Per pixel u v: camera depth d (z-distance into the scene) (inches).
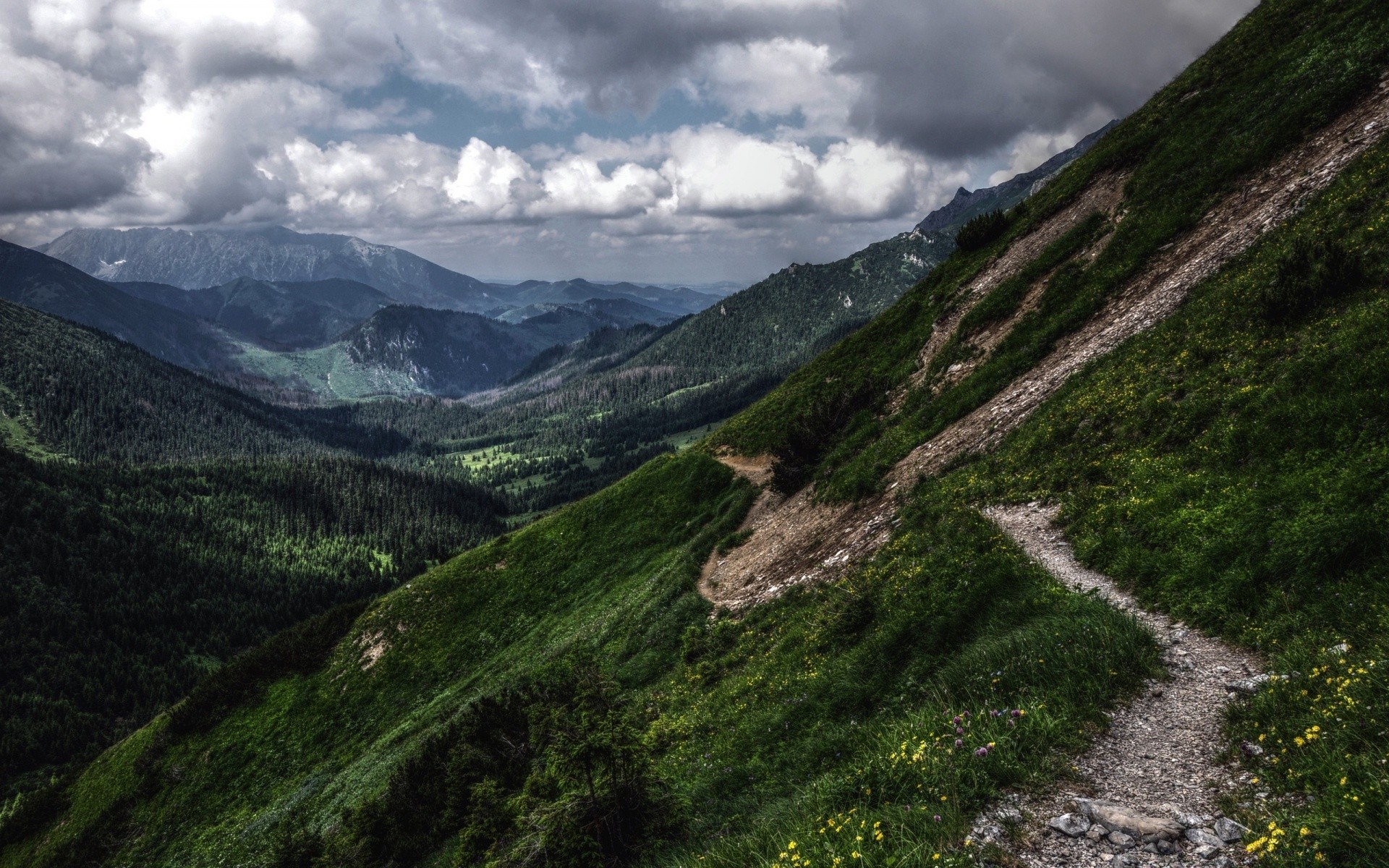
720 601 1107.9
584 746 453.7
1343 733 227.1
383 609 2706.7
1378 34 973.2
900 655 516.1
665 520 2000.5
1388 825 180.7
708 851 327.6
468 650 2186.3
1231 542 408.2
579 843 450.9
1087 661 344.5
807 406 1882.4
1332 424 440.8
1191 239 1008.9
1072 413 769.6
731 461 2032.5
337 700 2402.8
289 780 2177.7
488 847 713.6
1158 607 413.1
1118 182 1398.9
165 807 2370.8
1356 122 870.4
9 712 7199.8
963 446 957.8
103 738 7190.0
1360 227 644.7
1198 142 1214.9
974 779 264.7
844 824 258.1
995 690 352.5
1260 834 205.9
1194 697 306.8
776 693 619.2
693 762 586.9
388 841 1052.5
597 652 1316.4
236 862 1782.7
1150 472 570.9
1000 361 1142.3
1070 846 223.0
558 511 2667.3
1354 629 290.8
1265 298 633.0
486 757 952.9
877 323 2033.7
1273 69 1182.9
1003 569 529.0
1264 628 337.7
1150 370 728.3
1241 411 543.2
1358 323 506.6
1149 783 252.4
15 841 2731.3
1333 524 351.6
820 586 846.5
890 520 879.7
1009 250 1604.3
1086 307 1077.1
